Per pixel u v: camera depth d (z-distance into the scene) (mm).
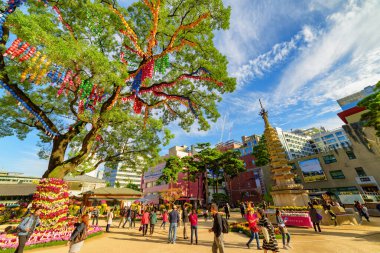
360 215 14203
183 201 40000
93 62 7391
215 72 12695
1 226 12906
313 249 7422
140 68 12305
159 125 13805
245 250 7410
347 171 32656
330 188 33938
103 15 10023
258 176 43562
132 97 12828
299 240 9125
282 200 16375
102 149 15359
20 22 5785
